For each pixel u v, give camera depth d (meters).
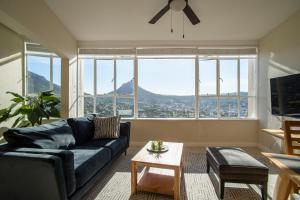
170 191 2.14
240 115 4.50
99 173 2.37
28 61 4.33
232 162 2.14
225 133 4.32
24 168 1.62
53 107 3.63
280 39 3.47
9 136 1.98
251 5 3.04
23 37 4.10
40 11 2.94
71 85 4.17
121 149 3.25
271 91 3.42
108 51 4.36
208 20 3.48
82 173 1.89
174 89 4.53
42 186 1.61
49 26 3.19
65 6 3.14
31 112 3.34
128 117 4.54
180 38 4.21
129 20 3.52
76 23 3.63
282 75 3.40
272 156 1.71
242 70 4.46
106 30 3.88
